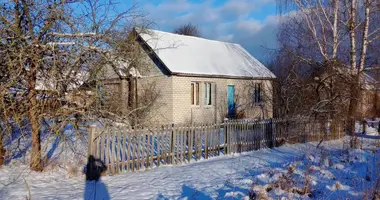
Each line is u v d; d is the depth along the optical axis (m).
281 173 6.51
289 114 14.49
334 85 14.34
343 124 14.28
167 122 16.50
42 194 5.59
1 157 7.35
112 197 5.48
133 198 5.45
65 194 5.62
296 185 5.70
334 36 17.22
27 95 6.82
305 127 13.02
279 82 17.62
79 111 7.16
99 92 7.54
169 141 8.48
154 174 7.26
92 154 6.67
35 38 6.39
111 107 8.01
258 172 7.32
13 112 6.44
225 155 10.02
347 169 7.46
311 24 18.44
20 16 6.36
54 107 7.19
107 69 8.15
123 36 8.12
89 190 5.89
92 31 7.14
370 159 8.66
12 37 6.16
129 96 11.97
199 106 17.92
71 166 7.24
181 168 8.00
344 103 14.41
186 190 5.96
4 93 6.16
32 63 6.55
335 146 12.12
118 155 7.27
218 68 19.16
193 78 17.58
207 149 9.52
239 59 22.08
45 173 6.95
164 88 16.84
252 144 11.03
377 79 16.61
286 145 12.17
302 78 15.62
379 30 16.69
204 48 21.14
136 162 7.70
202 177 7.02
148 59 17.05
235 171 7.68
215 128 9.85
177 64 17.06
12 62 5.98
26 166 7.39
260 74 21.19
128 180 6.67
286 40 19.78
